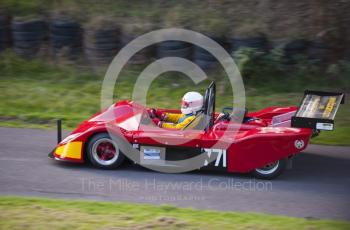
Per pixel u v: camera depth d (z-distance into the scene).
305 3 59.00
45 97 48.66
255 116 38.19
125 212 27.05
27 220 25.41
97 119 35.88
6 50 56.06
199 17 57.78
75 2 60.41
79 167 34.41
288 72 53.44
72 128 42.53
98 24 55.19
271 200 30.44
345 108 47.50
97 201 29.16
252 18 57.84
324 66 54.19
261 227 25.41
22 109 46.22
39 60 55.47
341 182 33.59
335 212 28.94
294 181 33.56
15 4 58.59
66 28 55.25
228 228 25.12
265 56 53.19
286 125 35.38
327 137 41.75
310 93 37.62
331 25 56.28
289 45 53.69
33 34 55.62
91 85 51.72
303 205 29.83
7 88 50.28
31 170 33.62
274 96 50.50
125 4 61.25
